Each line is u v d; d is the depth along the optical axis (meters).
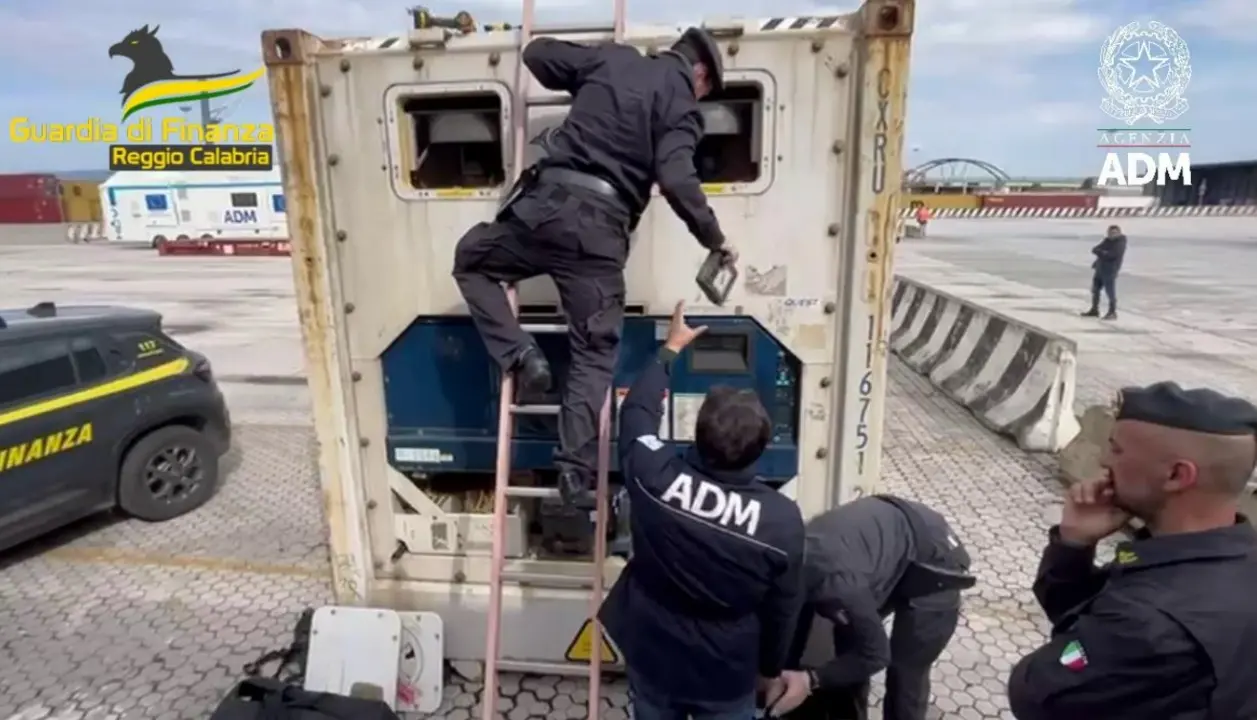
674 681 2.21
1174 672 1.43
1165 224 35.97
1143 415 1.54
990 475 5.82
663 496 2.10
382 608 3.33
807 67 2.64
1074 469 5.57
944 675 3.47
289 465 6.38
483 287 2.52
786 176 2.74
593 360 2.50
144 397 5.05
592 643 2.93
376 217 2.92
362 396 3.13
